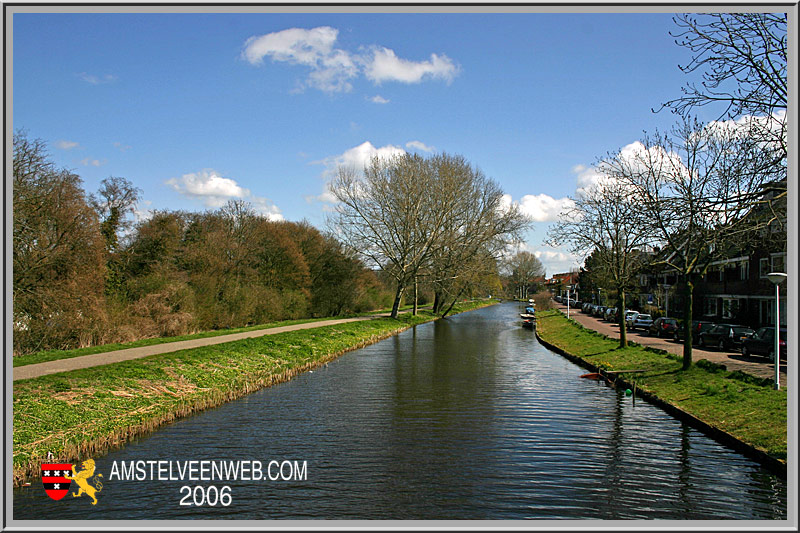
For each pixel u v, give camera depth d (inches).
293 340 1072.8
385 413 577.6
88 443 432.5
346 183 1818.4
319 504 341.1
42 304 809.5
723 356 911.7
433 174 1902.1
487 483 375.6
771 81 390.3
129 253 1235.2
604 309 2292.1
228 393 649.6
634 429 508.7
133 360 675.4
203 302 1251.2
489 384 756.6
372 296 2433.6
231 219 1875.0
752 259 1398.9
